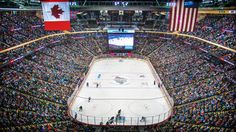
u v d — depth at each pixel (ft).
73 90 120.06
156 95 124.36
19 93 98.32
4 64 113.60
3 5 128.88
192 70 135.74
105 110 107.14
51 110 93.04
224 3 138.92
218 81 111.14
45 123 80.18
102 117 100.32
